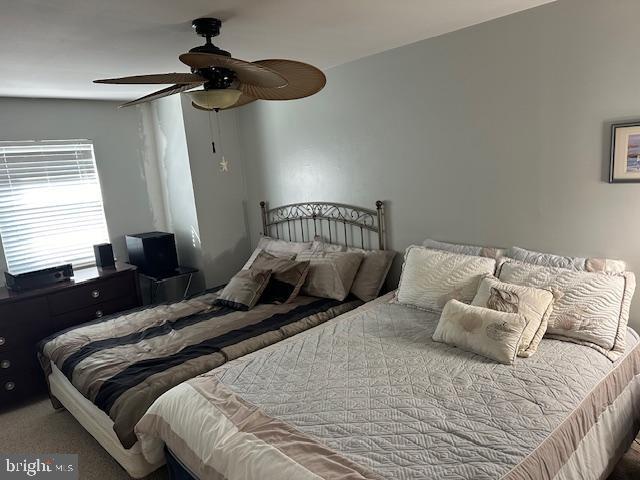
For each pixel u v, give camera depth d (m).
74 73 2.84
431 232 3.06
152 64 2.77
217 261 4.30
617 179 2.22
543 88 2.39
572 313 2.10
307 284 3.29
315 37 2.51
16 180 3.60
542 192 2.50
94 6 1.77
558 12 2.27
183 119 3.94
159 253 4.01
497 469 1.32
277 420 1.66
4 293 3.17
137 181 4.28
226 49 2.60
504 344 1.94
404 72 2.97
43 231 3.76
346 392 1.81
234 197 4.37
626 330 2.09
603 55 2.17
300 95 2.29
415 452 1.42
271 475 1.38
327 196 3.69
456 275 2.57
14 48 2.22
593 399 1.71
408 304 2.76
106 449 2.30
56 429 2.80
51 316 3.25
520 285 2.30
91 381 2.27
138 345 2.59
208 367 2.29
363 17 2.22
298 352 2.22
